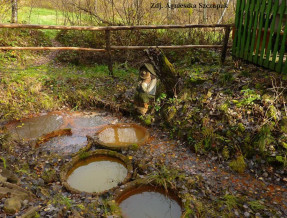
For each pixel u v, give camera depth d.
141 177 3.22
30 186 2.97
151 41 7.08
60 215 2.48
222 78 4.56
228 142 3.65
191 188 3.07
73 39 7.57
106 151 3.70
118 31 7.05
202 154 3.74
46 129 4.38
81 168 3.54
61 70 6.21
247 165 3.44
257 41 4.61
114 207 2.73
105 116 4.86
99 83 5.66
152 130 4.40
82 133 4.30
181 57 6.51
